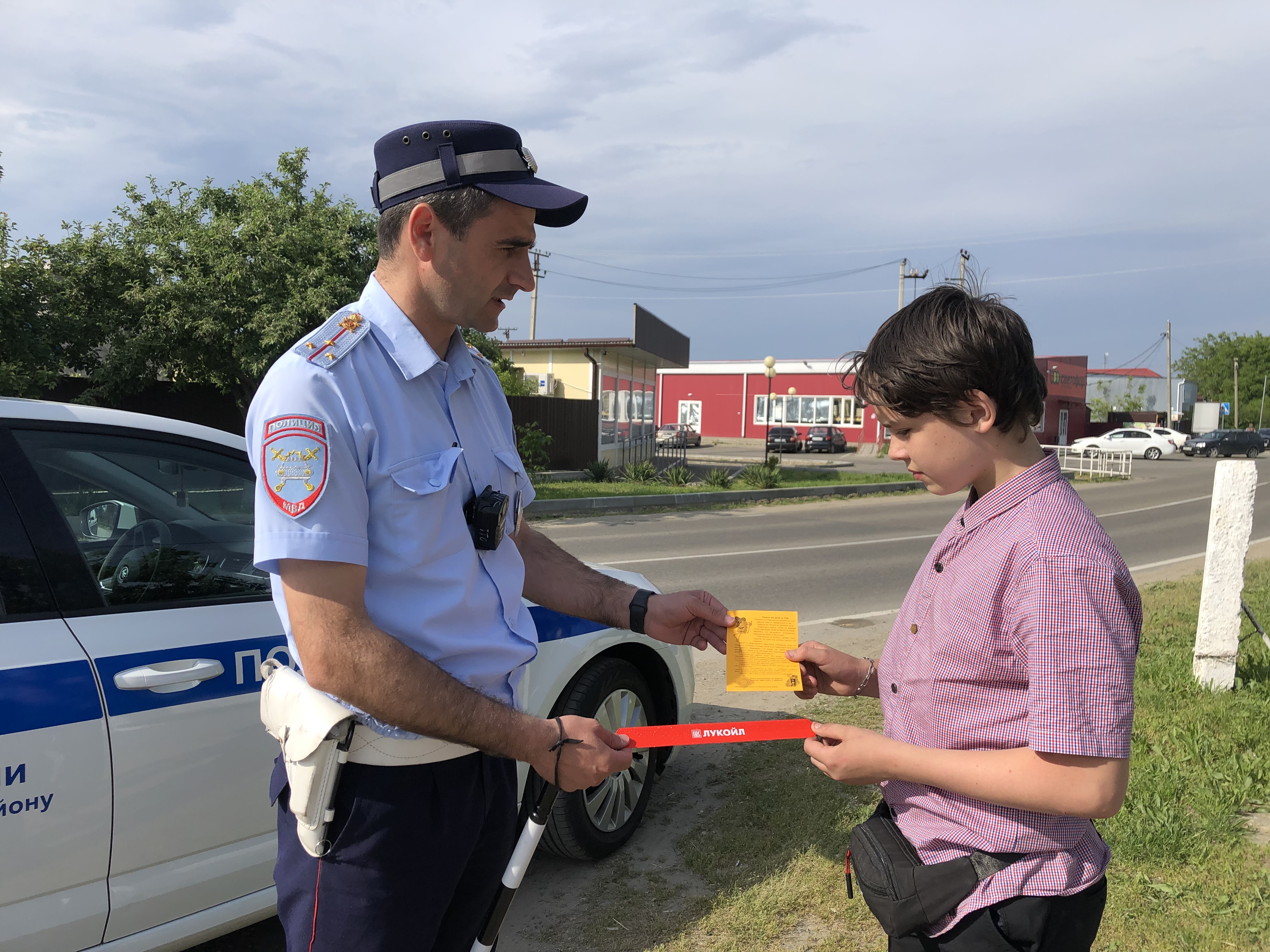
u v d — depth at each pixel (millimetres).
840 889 2826
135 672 1985
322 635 1252
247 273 13281
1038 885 1270
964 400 1257
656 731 1501
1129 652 1188
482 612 1469
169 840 2041
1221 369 77562
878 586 8398
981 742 1282
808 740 1405
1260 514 15750
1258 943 2496
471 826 1479
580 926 2654
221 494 2400
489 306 1471
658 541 11336
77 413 2186
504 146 1402
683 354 28094
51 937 1864
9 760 1771
